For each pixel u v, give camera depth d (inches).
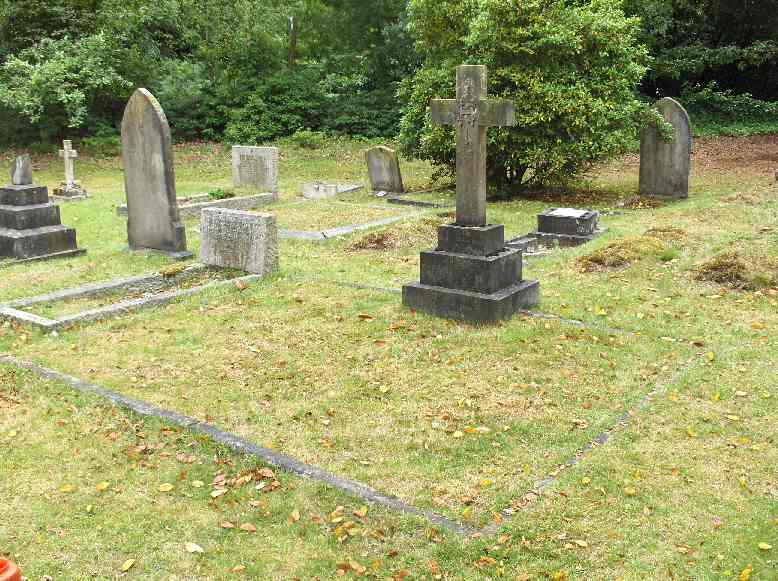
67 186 737.6
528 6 612.7
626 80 650.8
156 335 315.6
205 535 177.5
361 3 1253.7
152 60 1180.5
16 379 268.7
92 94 1063.0
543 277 396.2
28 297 369.1
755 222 506.0
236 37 1233.4
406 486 196.1
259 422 233.9
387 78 1307.8
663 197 645.3
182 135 1184.8
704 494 189.2
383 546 171.3
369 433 226.1
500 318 319.0
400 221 547.2
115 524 181.6
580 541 170.6
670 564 163.3
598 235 489.1
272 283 391.9
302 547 172.2
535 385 256.8
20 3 1043.3
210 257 425.4
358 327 319.6
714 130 1181.7
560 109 612.4
